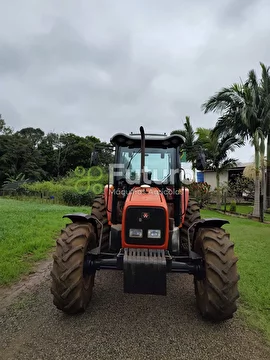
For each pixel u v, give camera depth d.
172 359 2.26
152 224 2.72
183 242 3.97
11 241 5.72
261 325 2.80
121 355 2.29
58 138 46.03
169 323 2.81
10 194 21.52
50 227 7.45
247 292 3.58
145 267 2.49
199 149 4.18
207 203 15.89
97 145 4.15
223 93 11.77
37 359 2.22
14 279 3.90
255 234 7.53
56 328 2.66
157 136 3.91
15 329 2.63
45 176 40.53
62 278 2.66
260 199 10.66
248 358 2.29
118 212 3.64
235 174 21.98
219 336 2.59
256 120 11.22
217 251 2.73
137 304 3.24
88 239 3.04
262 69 11.40
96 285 3.83
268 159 13.84
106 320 2.84
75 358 2.24
